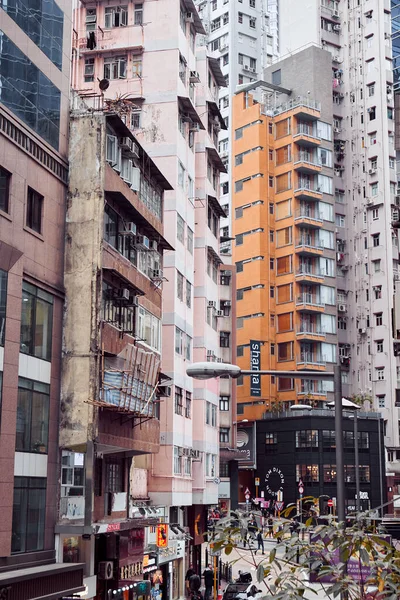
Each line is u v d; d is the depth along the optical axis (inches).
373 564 417.4
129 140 1210.6
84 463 1049.5
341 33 3838.6
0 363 915.4
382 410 3420.3
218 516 2373.3
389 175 3572.8
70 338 1078.4
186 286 1784.0
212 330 2028.8
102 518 1194.0
